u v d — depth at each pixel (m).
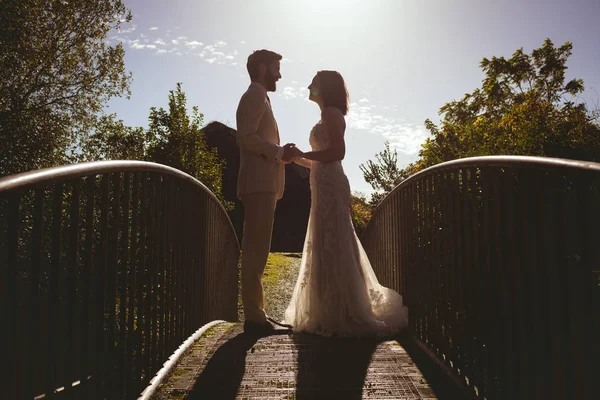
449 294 2.68
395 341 3.31
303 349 3.07
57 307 1.41
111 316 1.90
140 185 2.35
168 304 2.84
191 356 2.92
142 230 2.33
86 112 13.32
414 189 3.48
